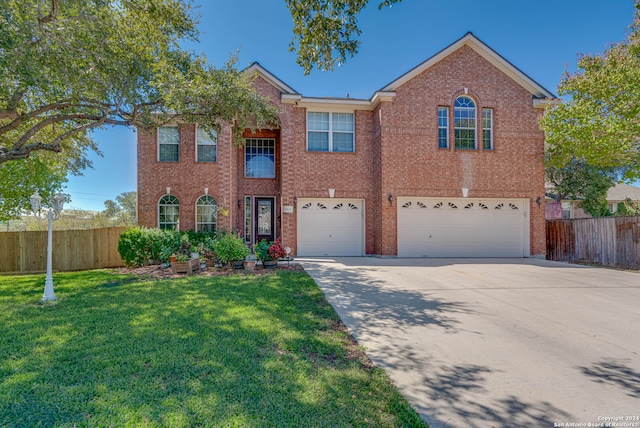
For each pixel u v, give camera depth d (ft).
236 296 20.81
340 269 32.94
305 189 44.86
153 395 9.43
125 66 27.43
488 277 29.12
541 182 45.75
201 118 33.63
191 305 18.76
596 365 12.19
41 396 9.34
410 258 42.91
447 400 9.79
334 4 18.21
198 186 44.91
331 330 15.56
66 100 28.84
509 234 45.62
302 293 22.12
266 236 49.11
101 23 24.52
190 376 10.56
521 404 9.61
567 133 40.34
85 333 14.34
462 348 13.69
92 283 26.43
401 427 8.39
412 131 44.06
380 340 14.47
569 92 41.11
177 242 36.73
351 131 46.68
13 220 59.77
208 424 8.16
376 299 21.31
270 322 15.93
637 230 34.60
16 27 19.92
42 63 22.38
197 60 31.01
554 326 16.38
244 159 48.85
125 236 35.42
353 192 45.78
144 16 27.63
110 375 10.58
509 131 45.47
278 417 8.56
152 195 44.27
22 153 27.94
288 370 11.18
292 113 44.37
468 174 44.78
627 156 39.58
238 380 10.36
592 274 30.99
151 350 12.49
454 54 44.98
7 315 17.20
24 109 30.40
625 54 36.91
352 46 20.07
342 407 9.17
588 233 40.45
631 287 25.30
